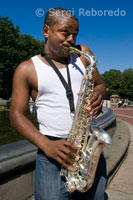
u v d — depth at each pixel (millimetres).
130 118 13039
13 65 31031
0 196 1812
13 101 1344
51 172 1378
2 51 29266
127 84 70625
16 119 1303
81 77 1502
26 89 1373
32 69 1369
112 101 29469
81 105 1441
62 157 1269
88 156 1386
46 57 1438
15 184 1955
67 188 1388
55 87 1366
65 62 1503
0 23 29875
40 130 1462
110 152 3920
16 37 33719
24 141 2291
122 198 2779
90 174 1377
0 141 4695
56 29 1360
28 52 35188
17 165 1876
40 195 1393
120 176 3469
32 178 2158
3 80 32469
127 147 4695
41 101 1399
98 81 1716
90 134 1523
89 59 1497
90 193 1462
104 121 4355
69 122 1396
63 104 1369
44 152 1292
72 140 1433
